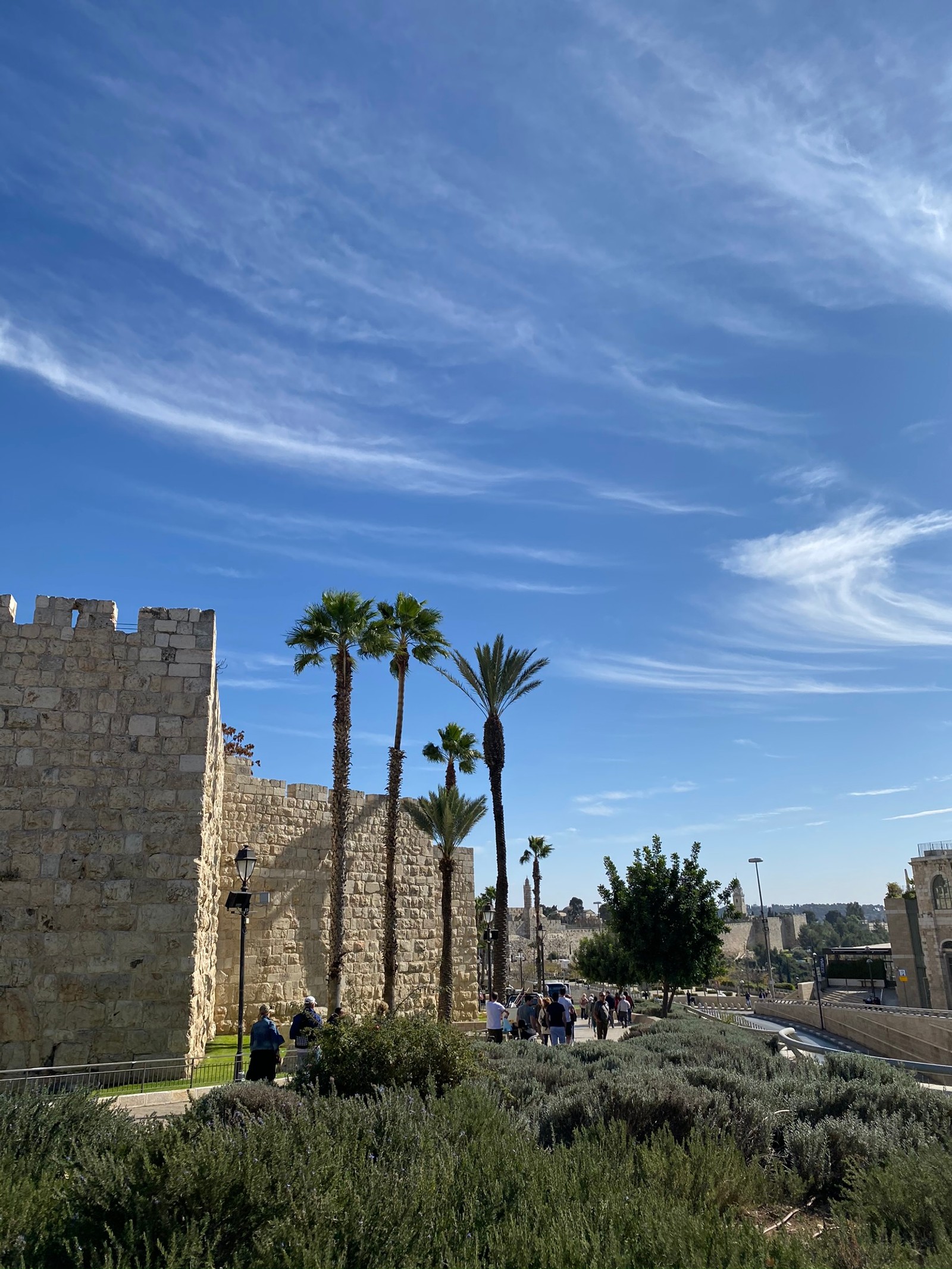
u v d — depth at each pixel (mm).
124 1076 14242
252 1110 8047
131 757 16188
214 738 19438
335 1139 6453
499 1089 9852
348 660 24219
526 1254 4707
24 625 16250
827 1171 7340
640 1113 8227
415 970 29062
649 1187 5945
